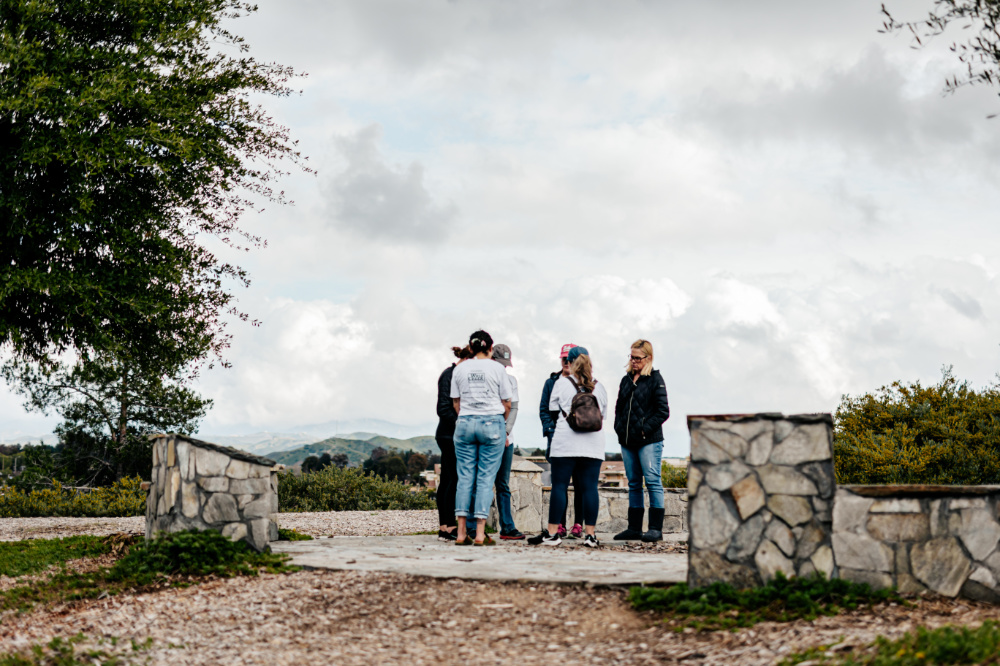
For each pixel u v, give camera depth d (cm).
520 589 609
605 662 467
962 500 556
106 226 1180
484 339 838
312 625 560
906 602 529
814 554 559
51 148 1054
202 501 749
